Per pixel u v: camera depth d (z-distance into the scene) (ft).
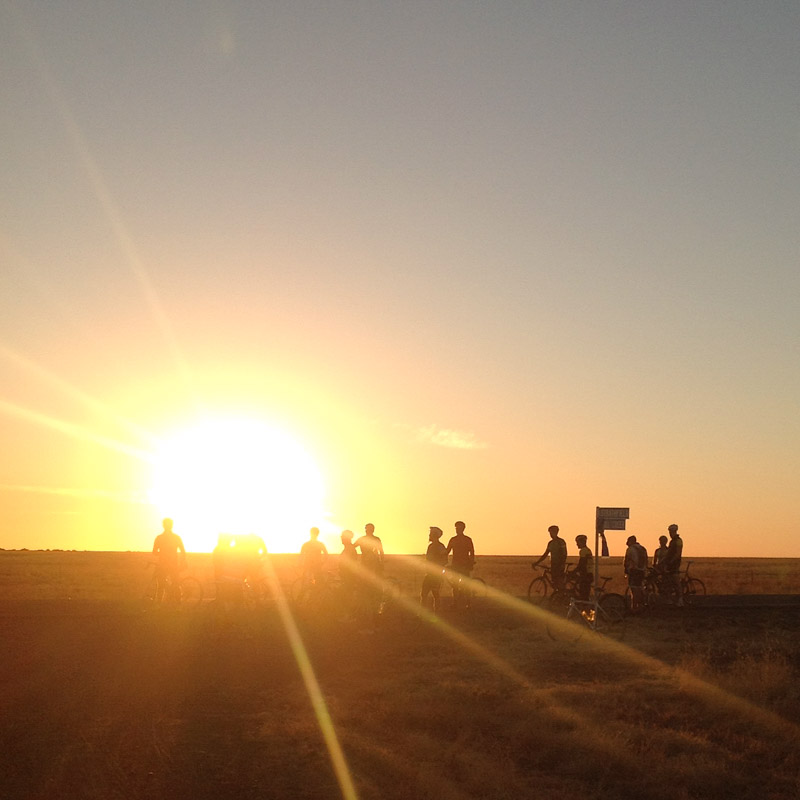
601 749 41.37
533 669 63.87
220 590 91.35
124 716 48.29
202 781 37.19
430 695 52.75
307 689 55.83
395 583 93.86
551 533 101.24
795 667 64.13
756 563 363.56
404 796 35.55
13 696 52.90
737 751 43.42
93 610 94.53
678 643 77.15
